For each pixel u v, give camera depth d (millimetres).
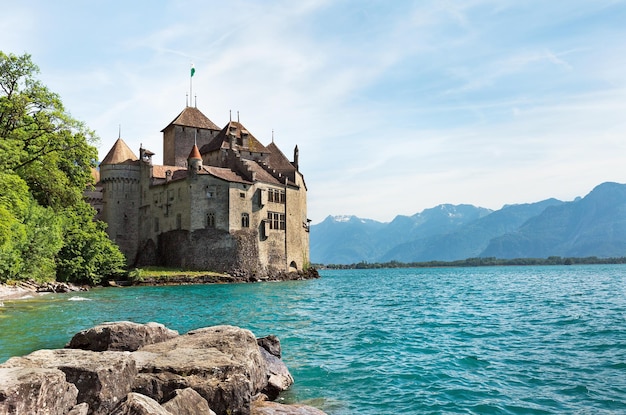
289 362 19438
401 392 15383
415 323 30297
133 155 104125
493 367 18156
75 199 62094
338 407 14148
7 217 41844
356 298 52031
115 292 59406
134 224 100125
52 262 61312
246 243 93375
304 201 117250
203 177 90250
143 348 15445
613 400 14094
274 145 115250
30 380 9031
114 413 9492
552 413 13227
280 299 50375
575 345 21906
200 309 38906
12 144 48406
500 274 142375
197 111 111375
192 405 11148
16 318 30469
